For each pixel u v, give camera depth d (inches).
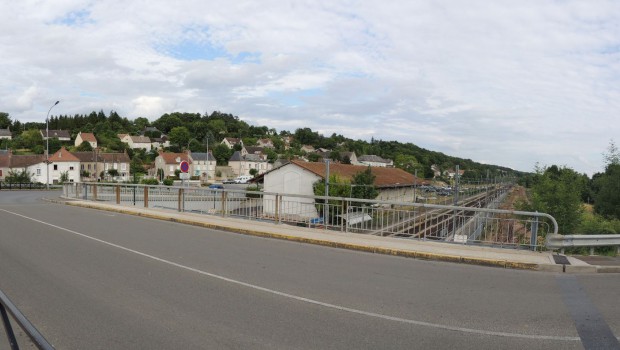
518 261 389.1
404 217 533.3
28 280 305.0
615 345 205.2
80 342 195.9
